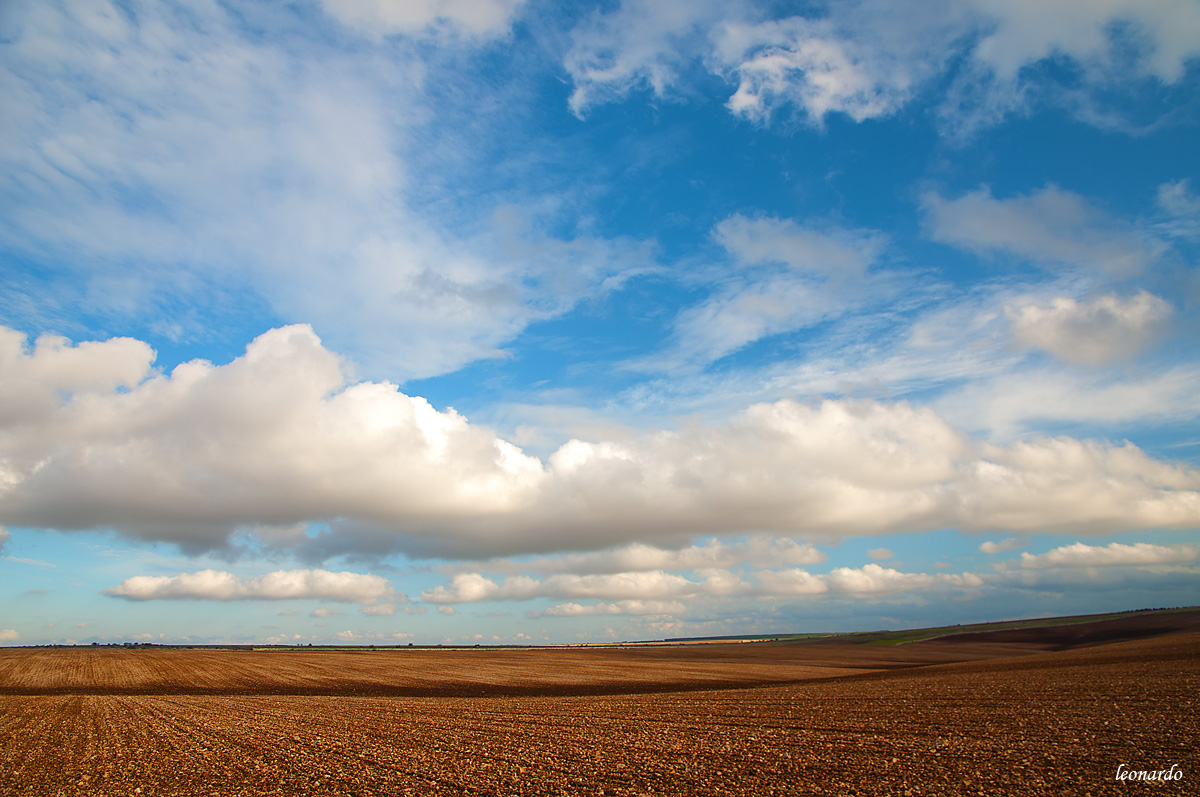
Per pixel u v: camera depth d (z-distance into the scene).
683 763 19.12
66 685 53.75
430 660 91.31
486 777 17.80
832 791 15.55
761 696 41.56
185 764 19.92
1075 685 36.56
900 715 28.23
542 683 60.09
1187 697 28.02
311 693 49.59
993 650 107.75
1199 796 14.01
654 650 140.00
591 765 19.09
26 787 17.50
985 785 15.51
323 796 16.08
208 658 86.94
